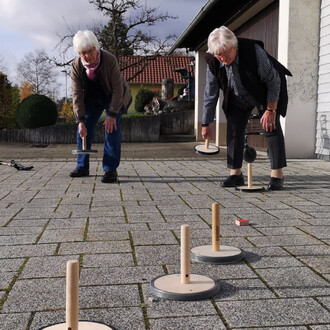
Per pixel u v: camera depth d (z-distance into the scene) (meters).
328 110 9.05
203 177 6.98
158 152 11.91
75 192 5.59
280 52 9.51
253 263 2.91
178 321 2.08
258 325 2.04
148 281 2.59
